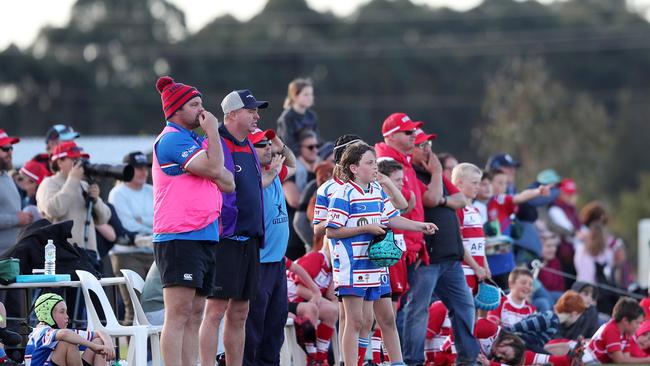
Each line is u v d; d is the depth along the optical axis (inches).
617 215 6742.1
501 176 1812.3
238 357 1274.6
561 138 6378.0
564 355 1600.6
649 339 1694.1
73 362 1254.3
